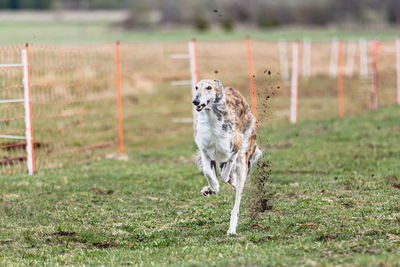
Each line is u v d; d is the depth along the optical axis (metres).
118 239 9.07
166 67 31.58
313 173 13.24
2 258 8.15
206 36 61.41
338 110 24.09
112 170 14.45
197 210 10.52
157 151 16.98
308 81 32.19
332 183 12.02
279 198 10.91
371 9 76.25
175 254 7.90
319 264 6.77
